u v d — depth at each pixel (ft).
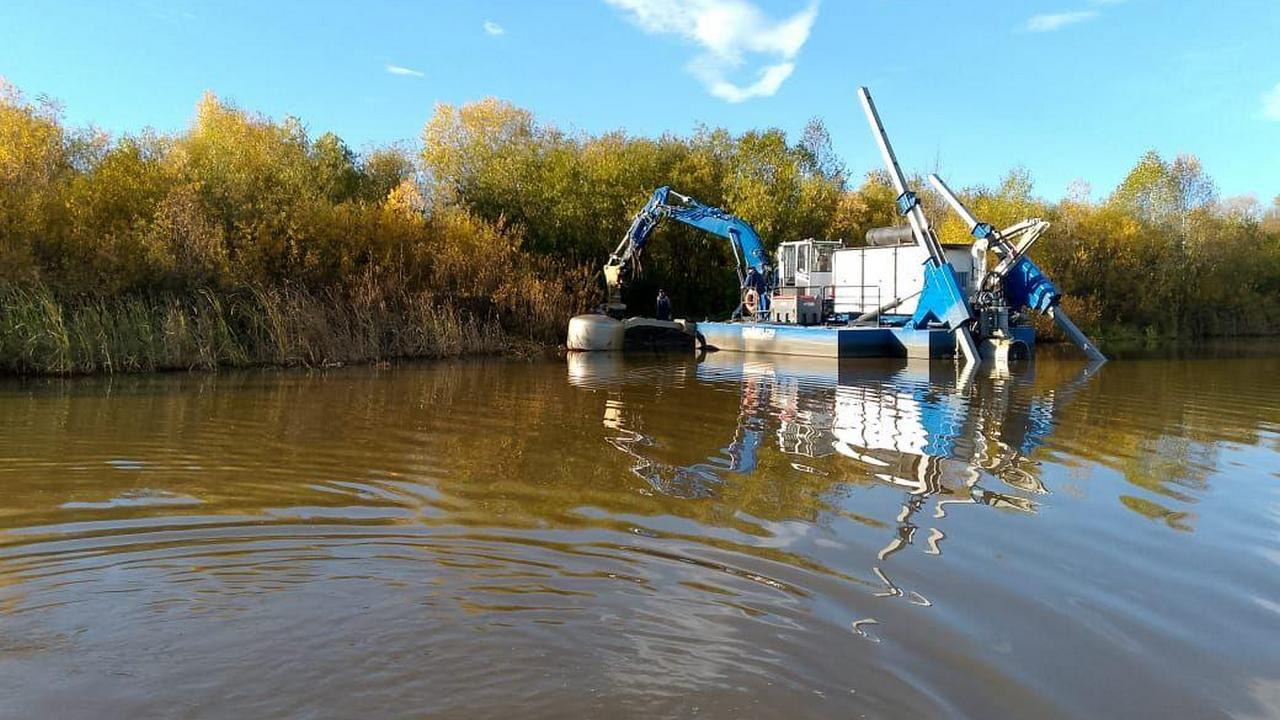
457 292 76.48
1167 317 127.75
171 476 21.07
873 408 35.60
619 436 27.78
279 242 65.62
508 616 12.25
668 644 11.31
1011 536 16.39
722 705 9.68
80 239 55.52
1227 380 50.83
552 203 99.30
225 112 98.37
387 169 106.22
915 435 28.43
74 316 49.32
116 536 16.03
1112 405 37.24
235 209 65.87
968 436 28.27
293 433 27.81
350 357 61.31
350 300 66.59
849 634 11.67
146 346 51.06
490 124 111.45
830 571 14.28
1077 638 11.63
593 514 17.81
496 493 19.62
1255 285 149.89
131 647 11.12
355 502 18.70
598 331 75.82
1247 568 14.66
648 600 12.89
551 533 16.42
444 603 12.74
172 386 42.47
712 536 16.25
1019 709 9.64
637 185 103.24
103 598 12.87
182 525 16.80
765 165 111.24
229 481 20.58
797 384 46.26
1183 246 131.75
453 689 10.02
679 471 22.21
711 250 110.11
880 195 131.23
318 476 21.22
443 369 55.83
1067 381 49.26
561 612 12.42
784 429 29.55
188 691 9.93
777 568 14.40
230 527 16.69
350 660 10.78
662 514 17.84
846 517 17.72
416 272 75.15
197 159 80.79
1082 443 27.04
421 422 30.63
